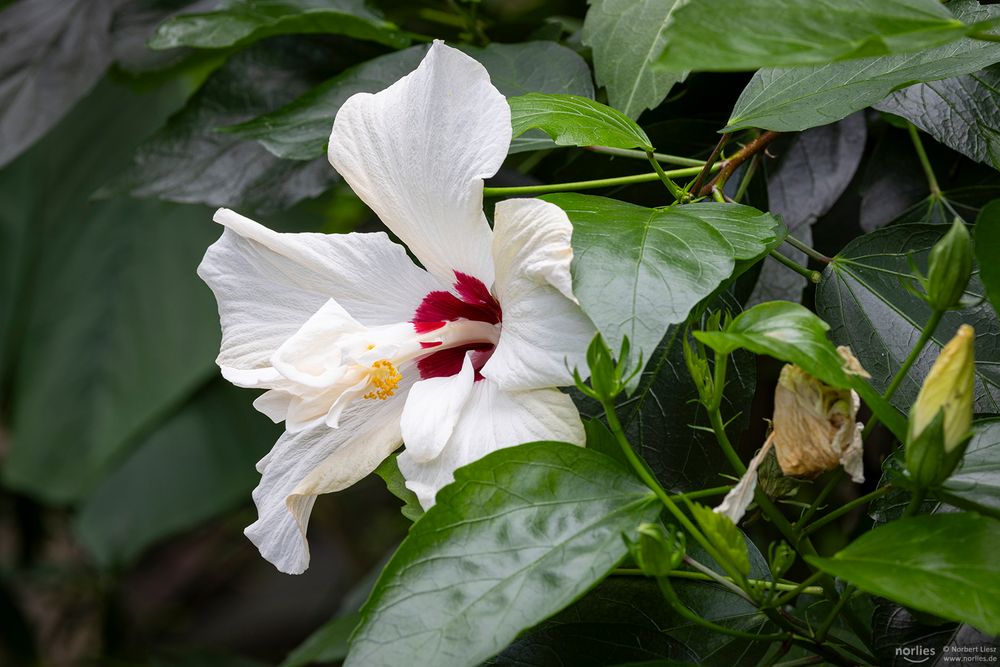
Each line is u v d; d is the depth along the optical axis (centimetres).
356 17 99
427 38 101
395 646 79
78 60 107
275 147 96
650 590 87
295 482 87
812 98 88
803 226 96
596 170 96
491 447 83
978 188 95
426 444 83
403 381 88
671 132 96
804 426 81
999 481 82
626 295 81
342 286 88
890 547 79
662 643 85
